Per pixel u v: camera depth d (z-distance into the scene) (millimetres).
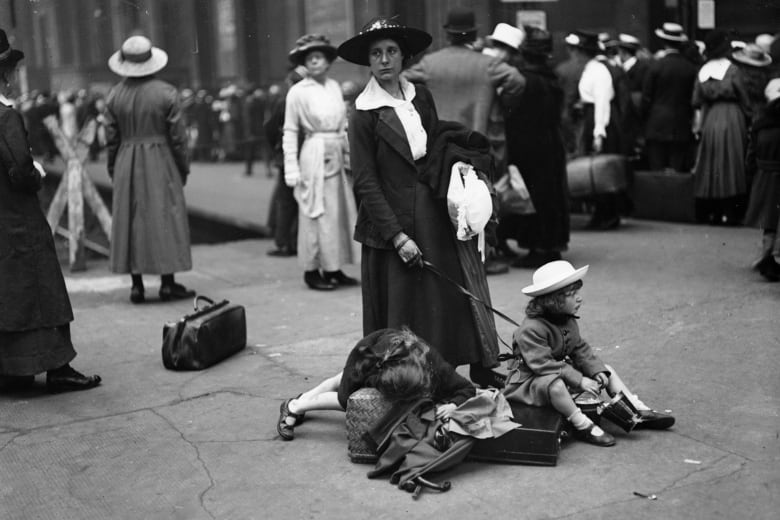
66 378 5449
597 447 4230
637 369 5379
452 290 4641
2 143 5098
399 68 4648
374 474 4008
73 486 4090
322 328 6746
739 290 7160
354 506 3742
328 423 4754
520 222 8414
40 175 5273
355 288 8172
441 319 4613
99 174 23672
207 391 5367
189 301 7867
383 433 4074
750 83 10414
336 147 7996
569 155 11023
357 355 4227
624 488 3793
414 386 4039
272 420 4824
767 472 3902
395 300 4609
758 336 5895
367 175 4594
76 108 26938
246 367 5832
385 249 4637
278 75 24906
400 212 4605
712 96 9977
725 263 8234
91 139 9531
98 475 4199
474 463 4113
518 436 4035
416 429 4047
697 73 10875
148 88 7594
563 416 4258
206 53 26703
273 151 9922
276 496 3881
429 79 7840
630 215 11188
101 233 11961
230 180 21141
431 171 4570
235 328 6102
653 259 8562
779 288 7172
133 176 7617
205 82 28203
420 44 4691
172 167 7695
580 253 9000
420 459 3938
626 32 13977
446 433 3977
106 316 7363
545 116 8211
